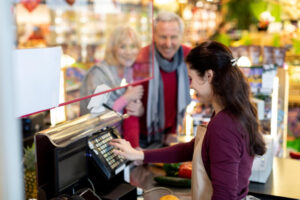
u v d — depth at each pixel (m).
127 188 1.64
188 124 2.97
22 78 1.19
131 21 2.25
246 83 1.41
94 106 1.78
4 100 0.54
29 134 2.65
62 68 1.63
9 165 0.56
